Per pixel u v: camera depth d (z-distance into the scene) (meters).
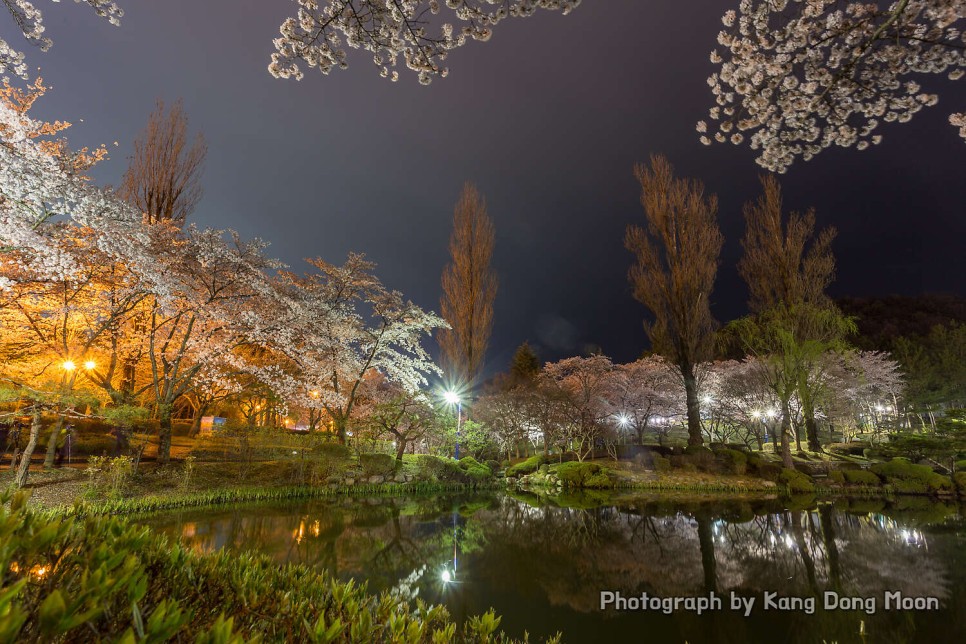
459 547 10.37
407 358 21.42
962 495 18.94
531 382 30.73
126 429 14.30
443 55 5.43
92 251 12.55
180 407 25.11
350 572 8.10
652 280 27.66
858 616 6.74
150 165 19.16
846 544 11.00
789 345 23.38
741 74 6.13
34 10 5.24
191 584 1.95
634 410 31.02
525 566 9.02
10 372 12.99
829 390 25.47
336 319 19.03
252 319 15.65
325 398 17.95
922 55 5.27
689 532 12.35
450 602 7.02
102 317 13.71
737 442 34.22
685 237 27.20
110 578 1.23
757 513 15.39
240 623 1.83
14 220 8.89
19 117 8.95
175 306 14.73
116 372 17.75
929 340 35.25
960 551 10.30
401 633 1.85
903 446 23.81
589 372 31.95
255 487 14.91
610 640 5.92
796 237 26.81
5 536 1.25
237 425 17.09
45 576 1.31
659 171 28.34
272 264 18.36
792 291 26.09
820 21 5.38
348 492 17.41
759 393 26.72
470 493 20.38
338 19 5.12
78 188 10.30
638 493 20.69
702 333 26.45
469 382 27.02
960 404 31.80
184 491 13.14
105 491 11.77
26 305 12.55
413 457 22.23
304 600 2.04
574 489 21.67
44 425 14.88
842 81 5.56
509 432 28.34
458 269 28.83
